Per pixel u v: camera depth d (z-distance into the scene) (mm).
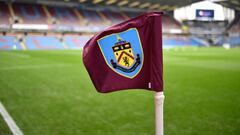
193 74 12789
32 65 17062
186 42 61969
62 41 49219
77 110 6141
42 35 48344
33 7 51781
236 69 14867
